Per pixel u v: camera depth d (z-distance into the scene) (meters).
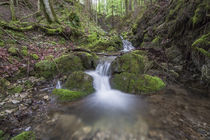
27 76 5.02
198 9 5.02
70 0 21.00
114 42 12.27
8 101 3.62
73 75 5.13
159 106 3.78
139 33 12.63
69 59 6.08
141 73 5.48
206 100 3.97
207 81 4.55
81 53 6.48
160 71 5.88
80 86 4.90
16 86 4.32
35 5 15.07
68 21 12.48
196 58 5.01
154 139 2.56
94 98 4.63
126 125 3.07
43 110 3.53
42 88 4.76
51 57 6.36
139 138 2.62
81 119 3.31
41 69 5.39
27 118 3.13
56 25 9.92
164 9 9.55
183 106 3.68
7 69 4.52
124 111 3.74
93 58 6.81
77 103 4.09
